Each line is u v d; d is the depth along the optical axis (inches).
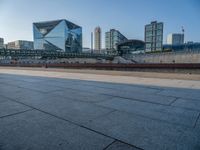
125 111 183.6
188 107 199.6
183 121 153.8
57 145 111.0
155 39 5644.7
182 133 128.6
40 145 111.0
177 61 2411.4
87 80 456.1
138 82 416.5
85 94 273.1
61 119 158.1
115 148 107.2
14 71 838.5
